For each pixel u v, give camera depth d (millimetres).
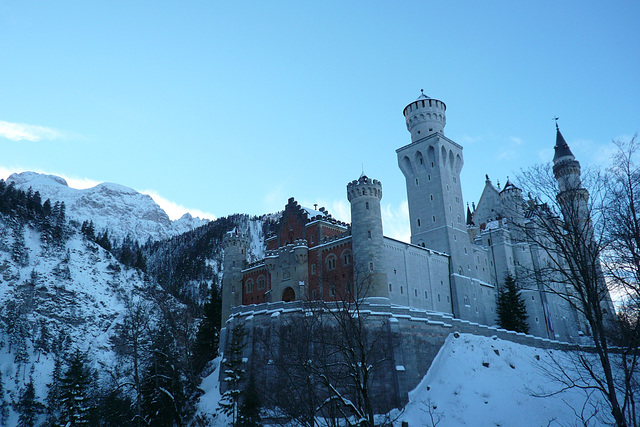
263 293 97938
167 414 64312
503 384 62438
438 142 104000
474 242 112875
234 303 101500
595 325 28453
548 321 98750
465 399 59969
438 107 111375
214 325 106500
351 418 56812
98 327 191500
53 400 109750
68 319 189375
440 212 100875
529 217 34344
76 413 74438
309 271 87812
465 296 95812
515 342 81875
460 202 105688
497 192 121625
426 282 89062
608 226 29406
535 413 55125
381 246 77938
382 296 73750
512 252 108438
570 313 103062
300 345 49062
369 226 78375
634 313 33562
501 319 94938
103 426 74438
